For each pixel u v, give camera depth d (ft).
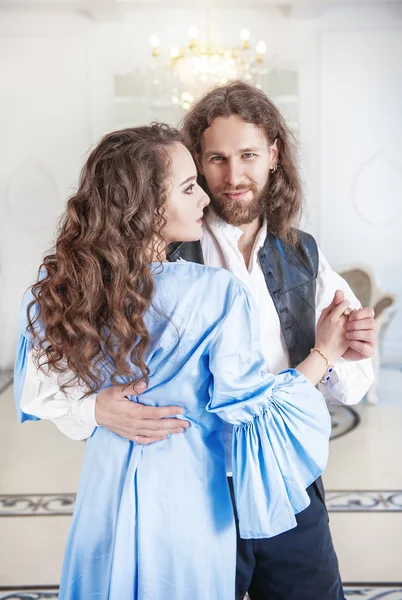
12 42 20.35
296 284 5.16
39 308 4.24
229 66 16.10
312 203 21.02
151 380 4.09
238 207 4.90
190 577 4.04
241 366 3.98
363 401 16.46
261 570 4.90
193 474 4.12
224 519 4.20
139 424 4.09
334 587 4.88
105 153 4.06
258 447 4.09
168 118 20.75
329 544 4.93
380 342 16.57
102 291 3.96
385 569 8.93
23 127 20.74
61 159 20.85
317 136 20.88
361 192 21.07
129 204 3.93
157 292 3.97
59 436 14.82
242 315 4.00
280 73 20.63
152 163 4.02
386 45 20.48
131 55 20.43
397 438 13.88
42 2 19.39
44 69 20.49
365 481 11.77
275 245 5.21
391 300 16.70
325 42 20.47
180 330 3.94
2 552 9.67
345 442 13.75
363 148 20.90
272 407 4.12
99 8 18.72
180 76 16.38
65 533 10.19
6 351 21.33
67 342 4.00
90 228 3.98
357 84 20.66
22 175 20.94
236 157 4.79
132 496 4.09
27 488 11.89
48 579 8.92
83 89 20.57
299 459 4.16
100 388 4.25
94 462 4.35
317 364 4.50
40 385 4.44
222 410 3.98
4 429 15.38
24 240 21.22
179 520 4.05
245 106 4.77
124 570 4.03
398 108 20.74
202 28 20.29
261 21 20.39
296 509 4.12
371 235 21.30
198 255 5.09
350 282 17.03
